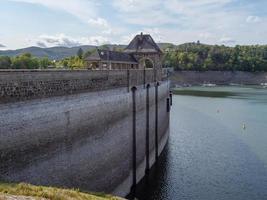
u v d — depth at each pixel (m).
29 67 97.69
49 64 109.94
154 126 73.00
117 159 49.31
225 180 58.38
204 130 99.06
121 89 52.41
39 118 31.91
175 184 56.97
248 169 63.72
